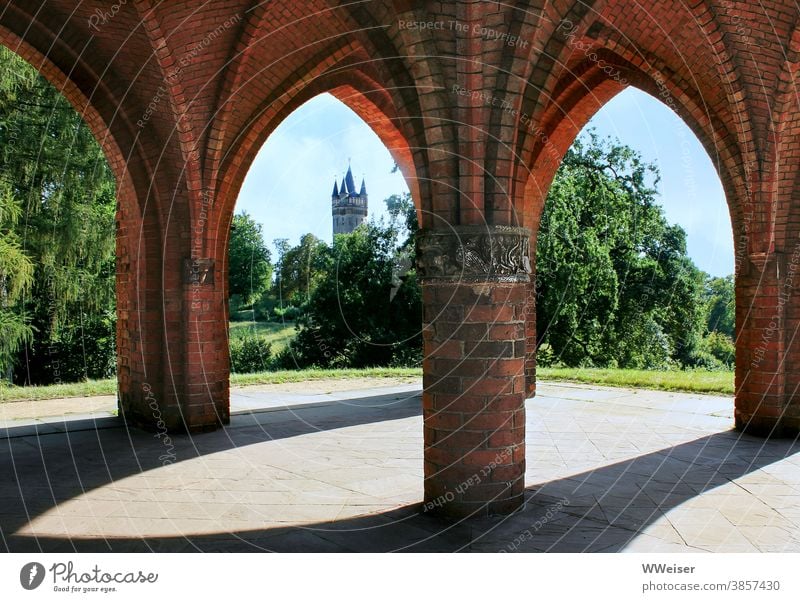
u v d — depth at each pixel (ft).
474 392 21.85
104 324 95.71
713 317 132.67
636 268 103.35
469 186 21.43
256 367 114.83
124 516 22.65
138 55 32.78
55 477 27.86
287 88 38.17
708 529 21.21
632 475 27.81
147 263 37.27
